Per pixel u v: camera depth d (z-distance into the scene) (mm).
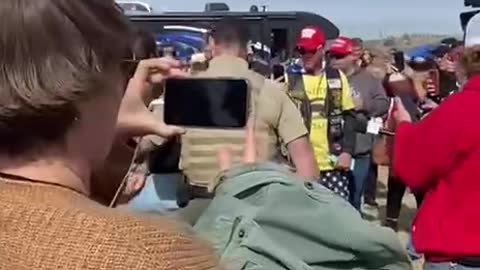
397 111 4324
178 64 1996
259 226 1753
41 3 1055
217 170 2150
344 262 1831
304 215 1798
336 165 7328
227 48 4355
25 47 1042
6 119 1048
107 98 1126
